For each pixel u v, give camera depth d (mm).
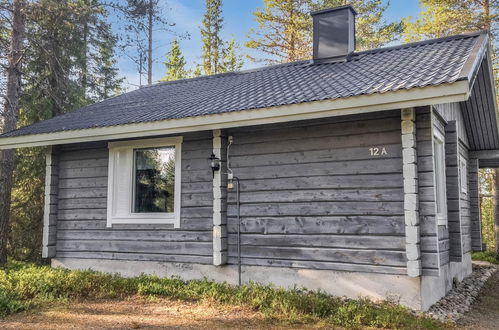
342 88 5484
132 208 7188
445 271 6285
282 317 4535
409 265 4902
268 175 6020
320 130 5703
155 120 6191
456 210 6309
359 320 4371
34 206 12398
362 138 5414
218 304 5102
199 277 6457
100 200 7410
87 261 7418
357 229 5352
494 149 9242
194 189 6605
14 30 9555
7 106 9516
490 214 18047
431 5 15648
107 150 7434
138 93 9812
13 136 7375
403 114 5043
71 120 7801
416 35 17797
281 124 5973
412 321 4430
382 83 5137
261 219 6023
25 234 12234
